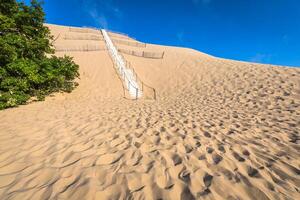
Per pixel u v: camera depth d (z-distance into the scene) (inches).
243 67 479.5
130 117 203.5
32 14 327.3
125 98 388.8
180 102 309.3
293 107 213.0
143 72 603.5
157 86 499.8
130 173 87.3
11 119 193.9
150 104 304.5
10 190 77.6
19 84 264.4
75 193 73.8
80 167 94.3
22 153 112.3
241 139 127.6
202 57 711.7
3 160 103.8
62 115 215.5
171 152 109.1
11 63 258.4
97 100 351.9
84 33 1105.4
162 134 142.3
